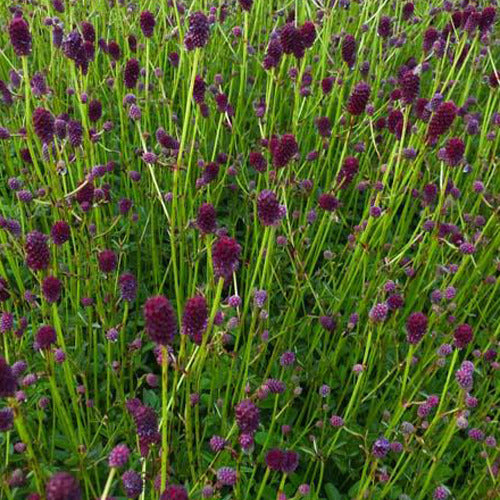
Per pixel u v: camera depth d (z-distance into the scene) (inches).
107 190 19.6
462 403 13.0
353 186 23.9
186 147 20.9
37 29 27.3
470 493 15.8
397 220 25.0
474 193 23.3
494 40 31.4
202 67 24.1
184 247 18.4
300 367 16.8
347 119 24.0
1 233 15.8
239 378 15.6
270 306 20.5
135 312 19.2
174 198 15.4
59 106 22.4
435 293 17.2
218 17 25.9
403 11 28.1
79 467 13.7
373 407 16.8
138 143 24.4
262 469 16.3
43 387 15.4
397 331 19.0
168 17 26.0
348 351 18.7
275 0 33.8
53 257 15.2
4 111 24.0
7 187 23.5
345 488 16.7
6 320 13.5
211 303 14.7
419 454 15.3
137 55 25.5
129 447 15.6
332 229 22.6
